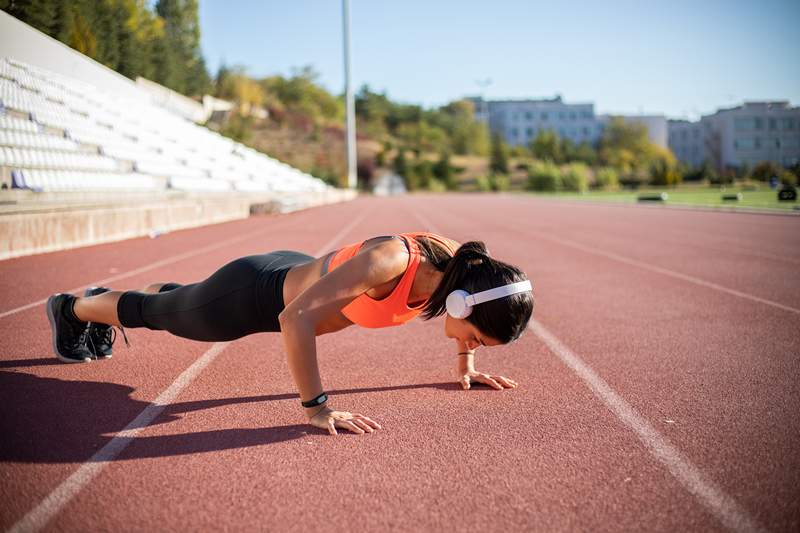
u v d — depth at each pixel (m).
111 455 2.21
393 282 2.24
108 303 2.91
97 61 21.55
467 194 62.91
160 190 14.21
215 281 2.50
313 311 2.18
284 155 68.12
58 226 9.41
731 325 4.50
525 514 1.79
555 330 4.37
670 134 96.56
